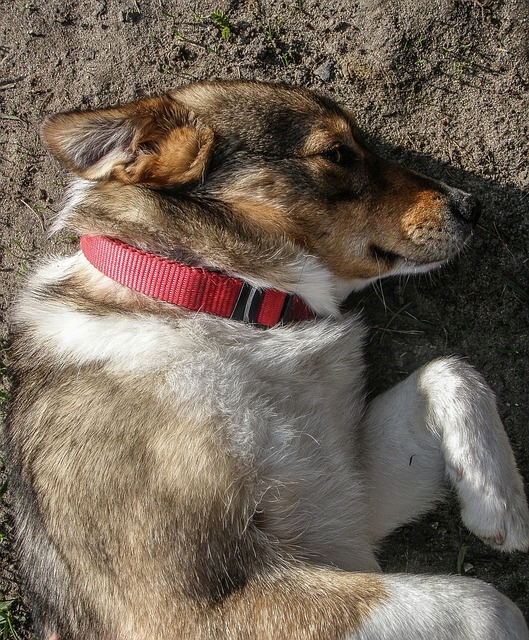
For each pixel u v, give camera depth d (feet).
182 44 3.17
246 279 2.68
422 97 3.03
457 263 2.98
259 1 3.12
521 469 2.92
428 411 2.77
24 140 3.25
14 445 2.74
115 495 2.55
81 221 2.70
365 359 3.01
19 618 3.11
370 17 3.05
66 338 2.68
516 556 2.90
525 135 2.97
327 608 2.47
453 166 3.00
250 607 2.49
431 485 2.79
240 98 2.72
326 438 2.73
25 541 2.74
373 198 2.77
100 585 2.58
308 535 2.63
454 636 2.46
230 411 2.58
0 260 3.24
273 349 2.70
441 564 2.94
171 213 2.65
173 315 2.65
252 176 2.69
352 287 2.85
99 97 3.21
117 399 2.59
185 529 2.51
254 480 2.56
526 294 2.94
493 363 2.95
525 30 2.98
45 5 3.25
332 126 2.75
